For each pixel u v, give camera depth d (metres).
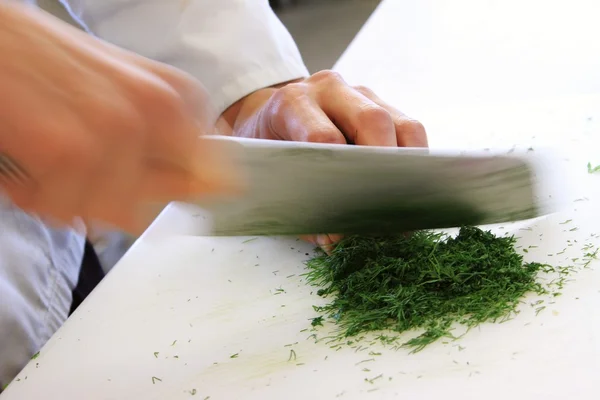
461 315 0.49
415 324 0.49
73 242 0.76
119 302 0.57
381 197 0.52
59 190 0.39
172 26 0.73
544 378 0.44
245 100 0.73
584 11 0.91
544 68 0.78
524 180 0.54
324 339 0.50
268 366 0.49
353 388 0.47
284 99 0.59
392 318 0.50
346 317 0.51
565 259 0.51
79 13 0.77
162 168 0.41
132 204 0.41
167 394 0.49
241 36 0.73
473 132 0.68
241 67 0.72
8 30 0.39
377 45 0.98
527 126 0.67
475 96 0.75
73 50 0.40
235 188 0.47
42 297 0.69
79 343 0.54
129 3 0.74
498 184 0.53
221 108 0.73
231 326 0.53
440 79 0.82
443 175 0.52
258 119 0.63
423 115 0.74
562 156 0.60
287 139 0.59
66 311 0.72
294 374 0.48
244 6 0.74
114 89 0.39
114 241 0.83
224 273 0.58
